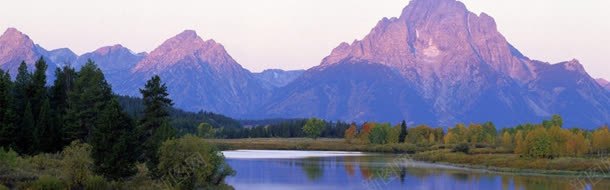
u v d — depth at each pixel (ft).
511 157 522.88
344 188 357.82
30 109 342.44
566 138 509.76
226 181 385.29
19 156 309.63
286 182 384.06
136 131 262.67
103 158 249.55
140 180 259.39
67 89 417.28
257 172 447.01
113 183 243.60
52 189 231.09
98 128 253.03
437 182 390.42
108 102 358.02
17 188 229.45
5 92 332.39
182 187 256.52
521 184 382.22
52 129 353.51
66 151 299.17
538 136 508.94
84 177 240.73
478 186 370.94
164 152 255.91
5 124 326.44
